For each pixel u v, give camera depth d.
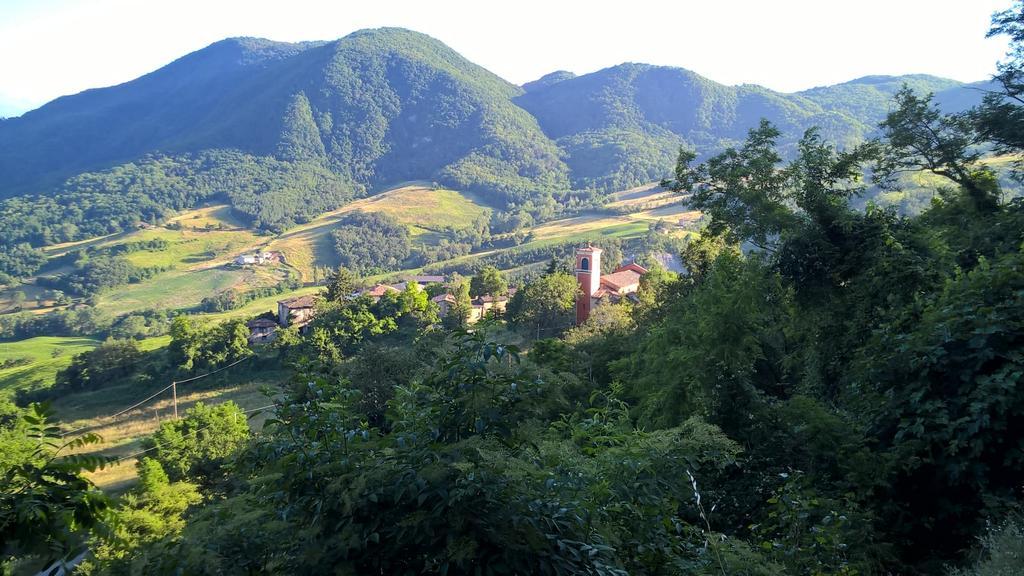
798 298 16.19
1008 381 5.75
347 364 22.98
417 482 3.54
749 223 17.88
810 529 5.53
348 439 4.15
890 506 6.38
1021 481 5.83
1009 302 6.42
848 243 15.83
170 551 3.89
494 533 3.51
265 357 57.00
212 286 132.12
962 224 18.17
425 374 4.75
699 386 9.57
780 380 16.34
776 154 18.25
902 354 6.98
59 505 3.66
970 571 4.82
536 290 57.38
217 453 30.58
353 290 77.31
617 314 45.84
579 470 4.49
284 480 4.01
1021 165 20.14
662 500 5.10
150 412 50.47
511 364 4.58
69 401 54.59
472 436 3.98
